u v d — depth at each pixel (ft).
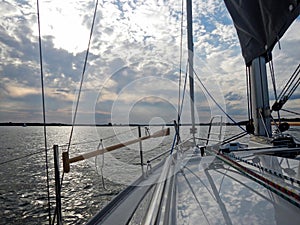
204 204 3.97
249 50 8.24
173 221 3.47
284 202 3.84
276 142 7.45
